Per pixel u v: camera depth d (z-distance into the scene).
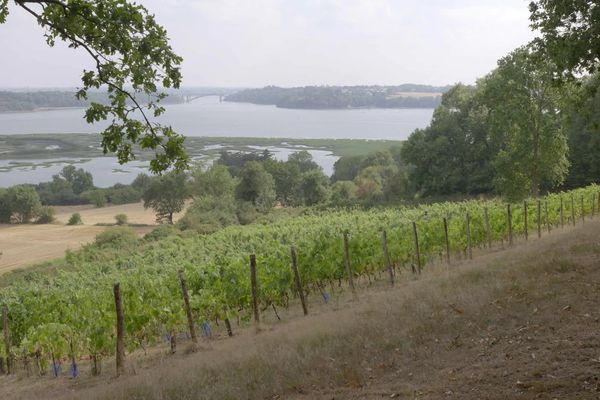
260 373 8.21
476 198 70.94
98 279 33.53
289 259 17.91
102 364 14.26
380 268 20.77
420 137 77.94
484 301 10.14
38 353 13.82
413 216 45.00
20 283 41.62
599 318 8.38
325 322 11.17
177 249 44.97
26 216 109.56
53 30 10.94
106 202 135.88
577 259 13.23
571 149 63.00
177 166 11.45
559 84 20.41
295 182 115.25
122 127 11.21
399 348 8.49
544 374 6.65
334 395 7.09
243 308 16.66
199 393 7.70
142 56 10.76
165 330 15.21
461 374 7.13
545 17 19.77
